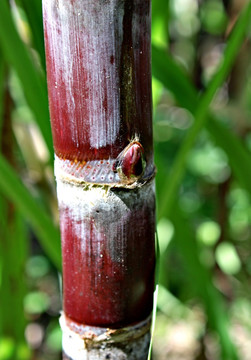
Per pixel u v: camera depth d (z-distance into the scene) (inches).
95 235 8.8
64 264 9.2
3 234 14.2
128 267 8.9
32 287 28.0
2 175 11.7
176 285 24.7
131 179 8.5
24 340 15.5
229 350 15.1
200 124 12.1
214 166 26.8
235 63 22.0
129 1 8.0
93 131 8.4
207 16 30.2
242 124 21.8
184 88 12.8
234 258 22.9
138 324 9.2
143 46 8.3
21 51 11.3
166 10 13.6
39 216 12.0
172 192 12.6
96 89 8.2
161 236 19.8
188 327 27.7
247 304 24.9
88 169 8.6
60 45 8.2
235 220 26.5
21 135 15.0
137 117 8.4
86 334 9.2
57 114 8.6
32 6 10.7
